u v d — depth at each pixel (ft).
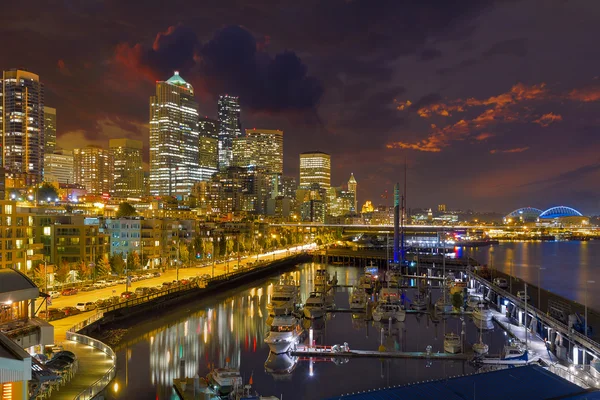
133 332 361.30
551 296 477.77
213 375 240.32
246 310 453.99
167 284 498.28
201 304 485.56
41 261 504.84
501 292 456.04
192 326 383.24
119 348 316.19
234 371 239.71
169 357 295.69
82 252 548.72
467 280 622.54
